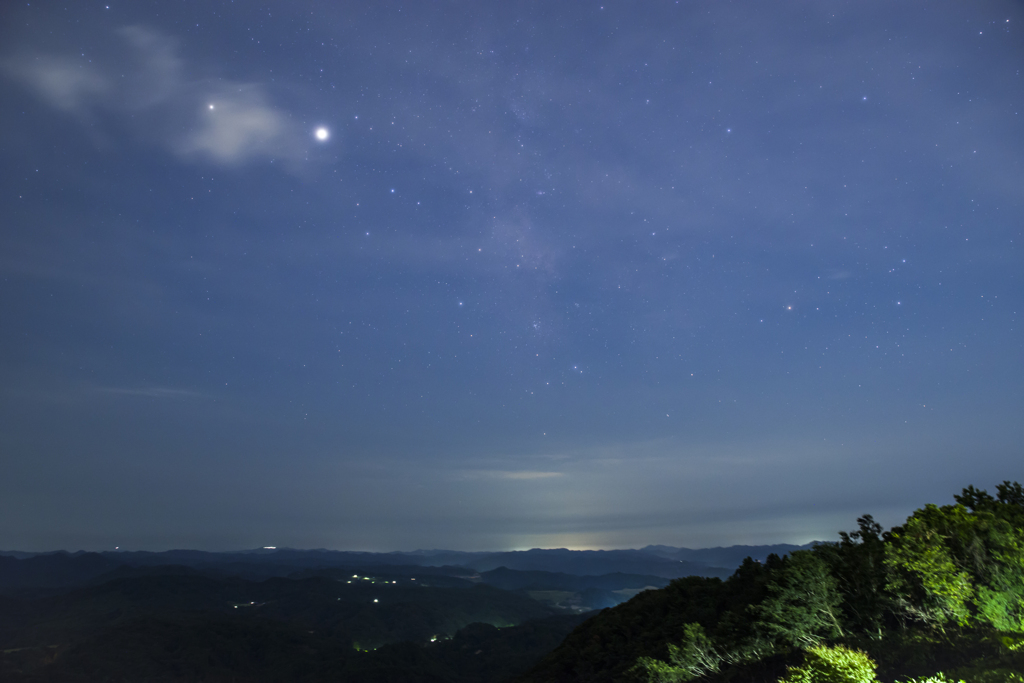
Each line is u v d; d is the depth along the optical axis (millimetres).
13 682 125188
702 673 18891
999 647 10766
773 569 25625
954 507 13430
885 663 12352
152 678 133125
